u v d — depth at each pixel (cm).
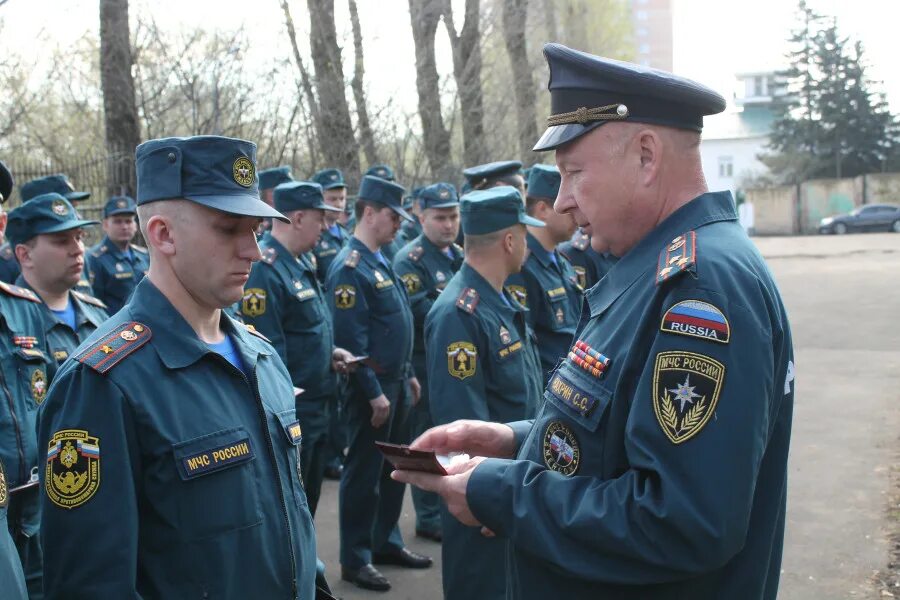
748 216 4650
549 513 174
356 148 1292
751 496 159
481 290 360
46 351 364
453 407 344
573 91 189
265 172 711
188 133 1185
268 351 238
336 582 471
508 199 359
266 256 479
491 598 320
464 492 188
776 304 175
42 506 195
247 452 209
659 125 184
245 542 204
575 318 479
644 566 162
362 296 509
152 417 196
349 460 470
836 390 880
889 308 1442
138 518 194
